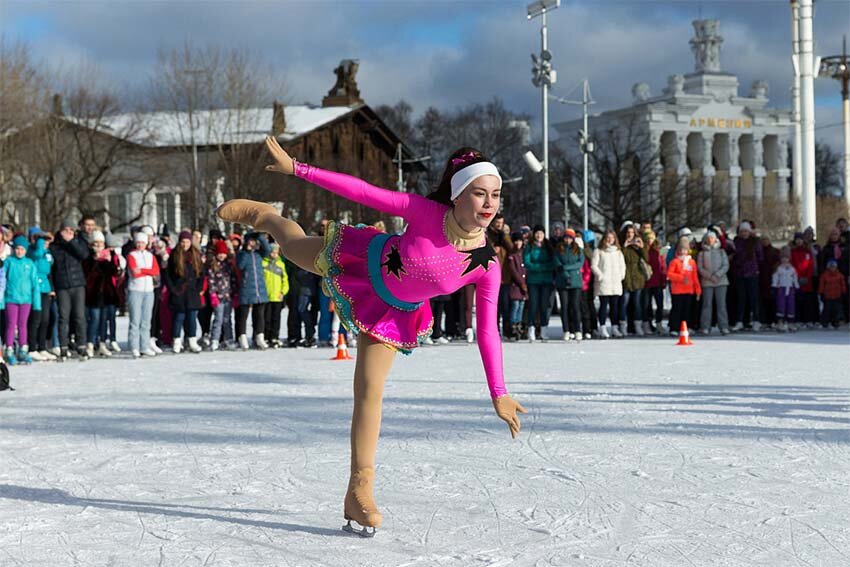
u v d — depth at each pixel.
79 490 5.90
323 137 60.62
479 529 4.91
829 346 15.70
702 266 18.61
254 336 17.42
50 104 44.56
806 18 32.12
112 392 10.87
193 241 16.80
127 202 56.84
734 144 98.62
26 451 7.23
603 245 18.22
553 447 7.09
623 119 92.81
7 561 4.46
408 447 7.15
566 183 56.19
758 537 4.69
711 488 5.74
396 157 67.06
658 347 16.05
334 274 5.00
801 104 32.44
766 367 12.43
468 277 4.88
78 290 15.34
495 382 4.97
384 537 4.79
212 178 45.97
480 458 6.72
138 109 49.56
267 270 17.36
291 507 5.43
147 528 5.01
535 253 17.81
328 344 17.97
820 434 7.48
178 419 8.70
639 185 57.94
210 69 47.09
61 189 48.28
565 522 5.02
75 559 4.48
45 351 15.69
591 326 19.02
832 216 68.19
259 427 8.20
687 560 4.34
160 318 17.62
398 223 46.03
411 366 13.22
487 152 83.75
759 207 70.12
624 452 6.87
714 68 99.06
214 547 4.64
